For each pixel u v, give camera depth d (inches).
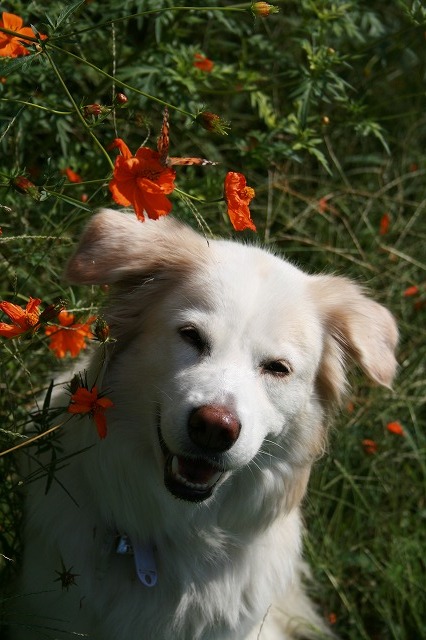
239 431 42.1
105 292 48.1
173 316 43.9
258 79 57.8
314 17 57.4
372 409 61.3
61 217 54.1
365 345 47.4
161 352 43.8
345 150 72.7
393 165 74.4
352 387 49.8
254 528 47.3
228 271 44.8
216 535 46.6
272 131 57.3
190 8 42.3
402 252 68.3
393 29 69.4
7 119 49.3
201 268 44.9
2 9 49.9
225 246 46.3
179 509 45.8
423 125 77.4
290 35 62.7
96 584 45.9
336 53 54.9
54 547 45.7
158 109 59.8
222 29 63.1
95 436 45.0
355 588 56.3
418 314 66.5
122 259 44.9
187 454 42.3
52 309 41.2
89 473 45.5
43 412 43.1
